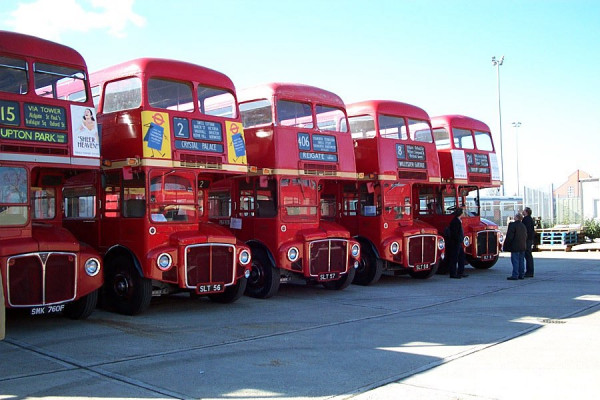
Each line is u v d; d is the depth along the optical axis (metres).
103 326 10.39
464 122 19.47
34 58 10.07
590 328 10.12
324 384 6.91
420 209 19.09
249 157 14.13
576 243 28.67
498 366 7.66
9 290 9.41
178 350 8.60
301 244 13.76
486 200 35.84
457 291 15.02
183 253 11.42
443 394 6.48
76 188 12.73
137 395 6.48
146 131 11.24
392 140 16.45
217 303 13.08
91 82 12.63
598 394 6.43
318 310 12.20
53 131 10.15
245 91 14.39
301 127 14.17
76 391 6.61
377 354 8.37
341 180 15.74
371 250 16.06
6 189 9.62
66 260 10.14
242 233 14.28
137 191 11.47
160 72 11.56
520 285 16.06
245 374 7.34
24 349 8.61
